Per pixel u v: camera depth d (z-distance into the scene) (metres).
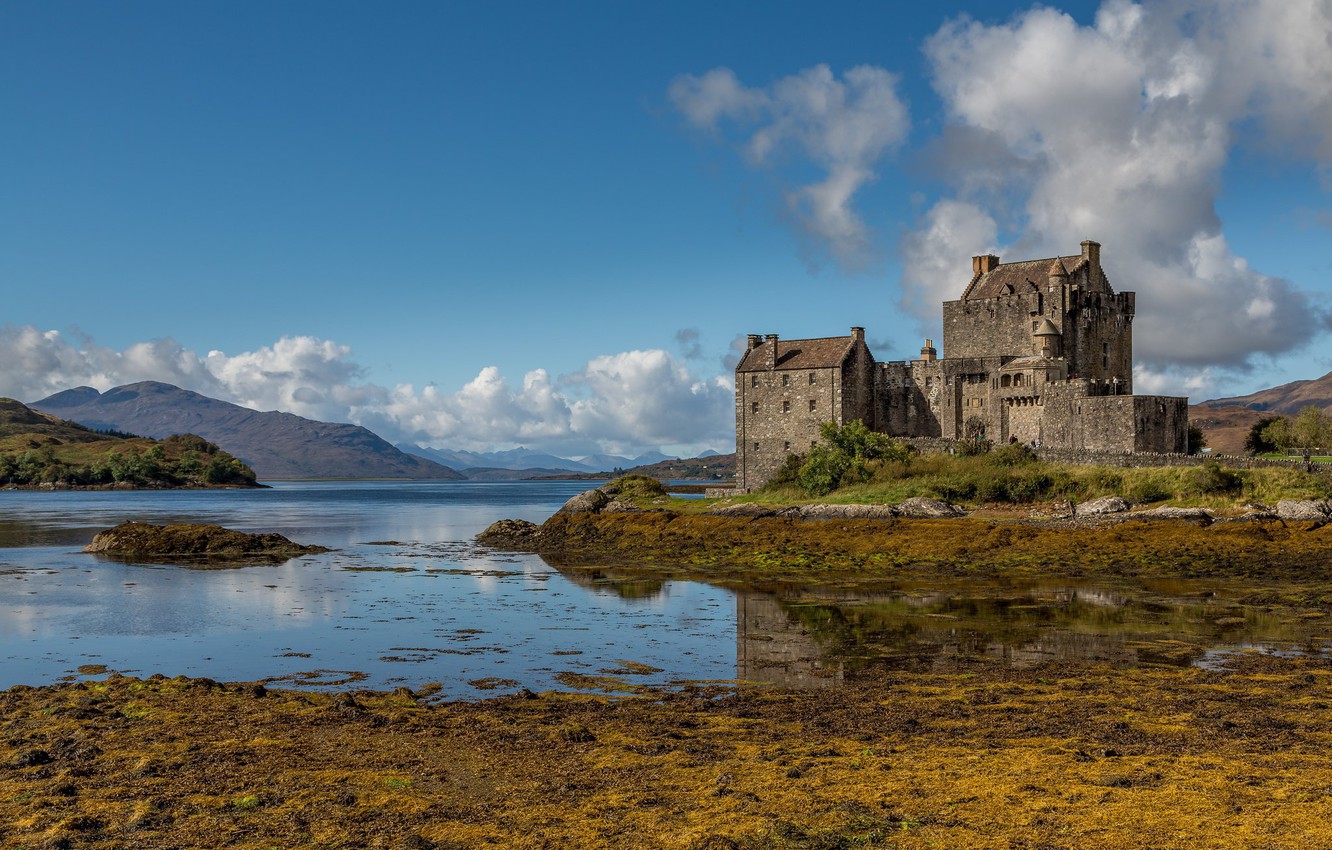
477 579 65.88
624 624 46.88
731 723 27.80
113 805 21.50
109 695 31.73
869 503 88.69
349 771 23.67
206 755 25.06
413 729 27.44
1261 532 64.81
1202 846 18.42
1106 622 44.19
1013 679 32.81
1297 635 40.00
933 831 19.45
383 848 19.08
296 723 28.09
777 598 54.91
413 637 43.81
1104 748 24.36
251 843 19.48
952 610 49.06
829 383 115.94
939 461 97.44
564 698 31.47
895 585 59.25
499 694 32.66
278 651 40.91
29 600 55.97
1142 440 98.56
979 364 114.00
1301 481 75.25
